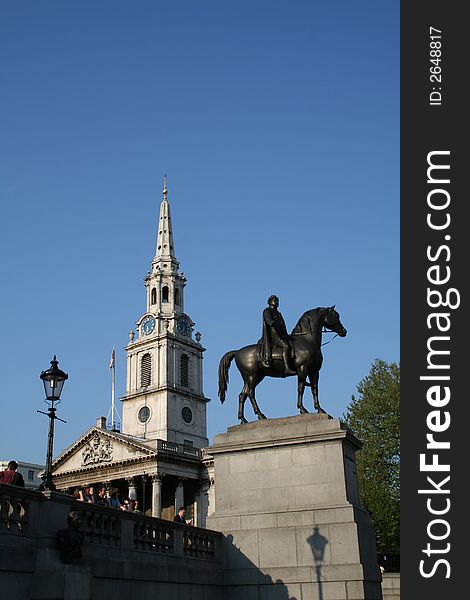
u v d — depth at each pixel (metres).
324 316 22.53
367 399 58.59
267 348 22.05
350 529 19.20
